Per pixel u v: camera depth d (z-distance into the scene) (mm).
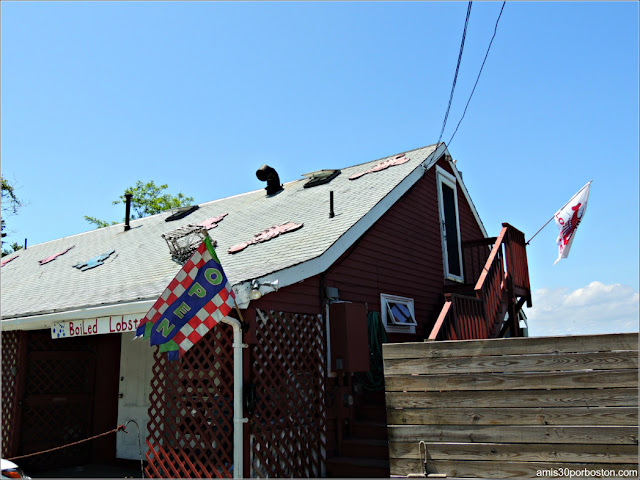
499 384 4969
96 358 10305
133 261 10719
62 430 9695
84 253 13719
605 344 4727
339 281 8352
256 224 10305
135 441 9320
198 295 5883
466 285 11820
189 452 6922
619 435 4535
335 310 7871
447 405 5098
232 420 6496
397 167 11445
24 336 9531
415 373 5266
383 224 9859
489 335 8695
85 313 7711
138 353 9688
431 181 12023
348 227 8289
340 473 7105
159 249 10953
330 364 7738
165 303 5918
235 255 8516
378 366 8531
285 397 6902
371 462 7012
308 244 8039
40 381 9602
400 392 5281
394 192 9797
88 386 10141
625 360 4633
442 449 5027
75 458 9703
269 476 6477
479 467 4883
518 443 4816
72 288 10102
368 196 9781
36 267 14242
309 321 7570
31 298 10562
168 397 7148
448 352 5191
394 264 9945
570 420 4699
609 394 4633
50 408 9617
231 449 6480
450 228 12555
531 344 4949
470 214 14125
